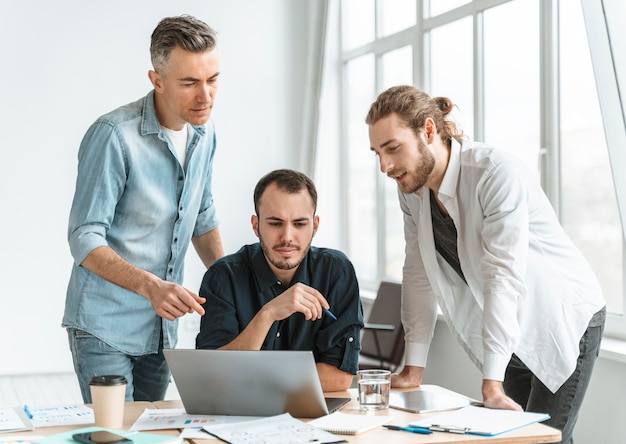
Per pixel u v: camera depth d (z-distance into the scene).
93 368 2.53
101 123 2.46
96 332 2.50
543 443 1.81
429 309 2.52
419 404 2.10
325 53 6.49
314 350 2.41
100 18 6.13
